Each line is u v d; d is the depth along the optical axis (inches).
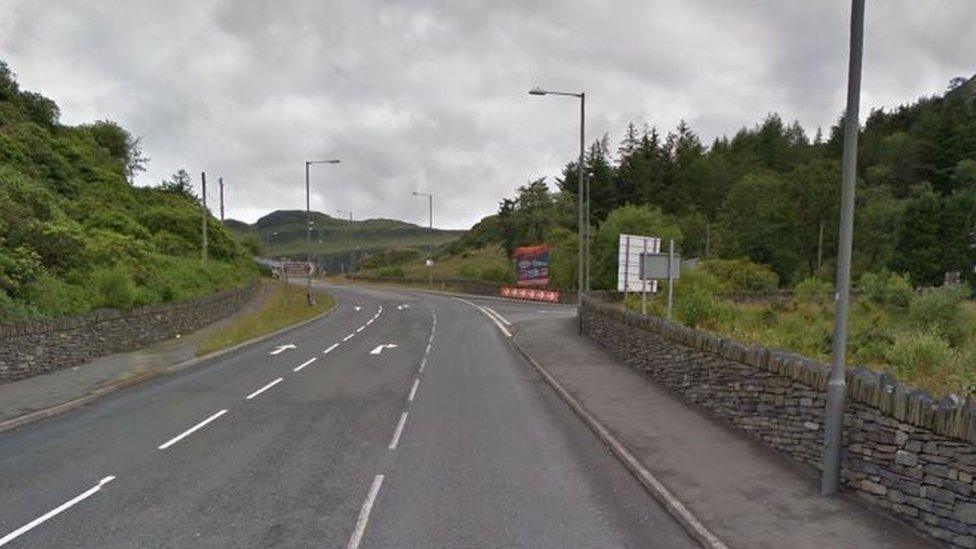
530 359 900.0
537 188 3553.2
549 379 732.0
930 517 286.7
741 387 489.1
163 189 2476.6
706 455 422.6
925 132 4205.2
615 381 706.2
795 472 384.8
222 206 2325.3
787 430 420.8
